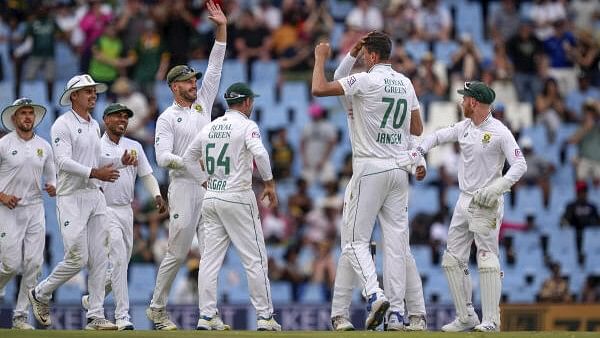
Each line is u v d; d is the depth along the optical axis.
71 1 68.81
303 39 69.75
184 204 36.16
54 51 67.81
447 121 66.81
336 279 34.28
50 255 59.94
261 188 61.66
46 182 38.53
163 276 36.78
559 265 60.47
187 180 36.25
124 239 37.91
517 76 69.62
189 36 67.44
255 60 69.38
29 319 48.25
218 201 34.62
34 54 67.56
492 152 34.09
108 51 66.62
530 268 62.56
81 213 36.03
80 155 36.12
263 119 67.56
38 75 67.56
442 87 67.69
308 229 60.66
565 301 59.75
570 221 64.38
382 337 29.39
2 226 37.50
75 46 67.75
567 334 30.34
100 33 66.88
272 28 70.00
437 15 70.69
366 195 33.31
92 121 36.56
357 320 48.75
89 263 36.47
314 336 29.72
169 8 67.38
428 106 66.94
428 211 62.69
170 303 51.59
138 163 38.44
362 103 33.22
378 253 57.28
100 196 36.56
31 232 37.91
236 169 34.59
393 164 33.38
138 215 58.81
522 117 68.62
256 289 34.66
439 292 59.47
